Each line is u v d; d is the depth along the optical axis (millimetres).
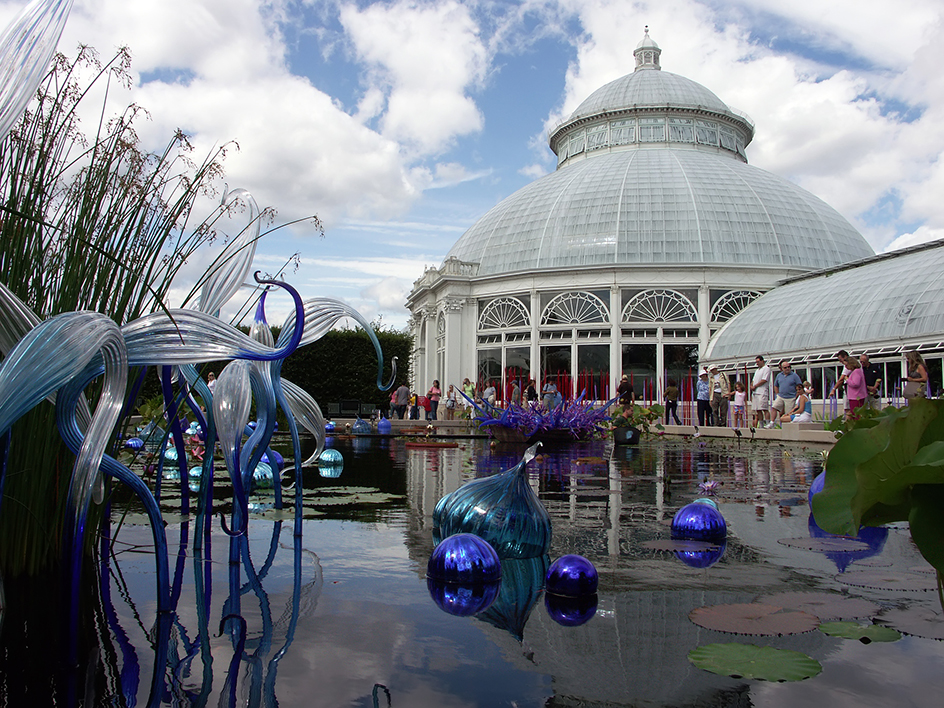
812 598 2645
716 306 32875
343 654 2016
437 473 7449
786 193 38594
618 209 35938
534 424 12648
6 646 2068
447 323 36125
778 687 1789
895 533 4059
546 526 3555
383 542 3662
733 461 9508
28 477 2732
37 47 1842
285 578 2896
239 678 1835
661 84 45562
